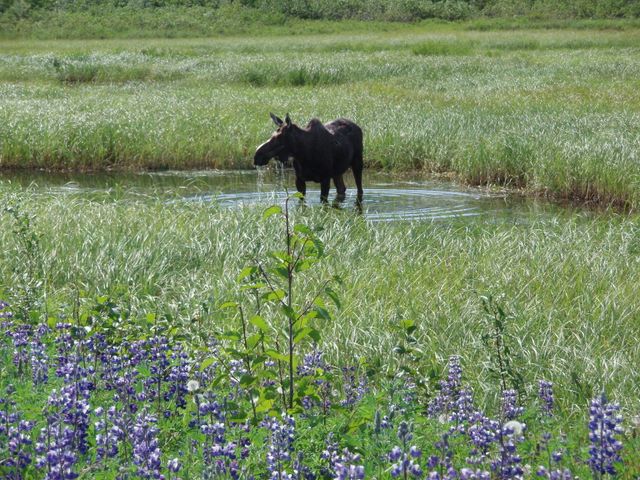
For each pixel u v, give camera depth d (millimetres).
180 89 38219
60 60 48531
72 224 14953
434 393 7977
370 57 50438
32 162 24672
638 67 43219
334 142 18891
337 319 10258
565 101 31703
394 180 23031
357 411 7184
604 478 5852
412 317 10531
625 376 8664
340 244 14312
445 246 14328
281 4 88188
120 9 86812
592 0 90875
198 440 6496
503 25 81375
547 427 7000
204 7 89000
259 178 22844
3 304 9617
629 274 12492
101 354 8172
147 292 11664
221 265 12992
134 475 5789
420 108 30203
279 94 35344
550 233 15250
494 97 33188
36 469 5926
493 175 22297
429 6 90938
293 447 6168
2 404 6887
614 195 20000
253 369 7289
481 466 5965
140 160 24766
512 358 9125
